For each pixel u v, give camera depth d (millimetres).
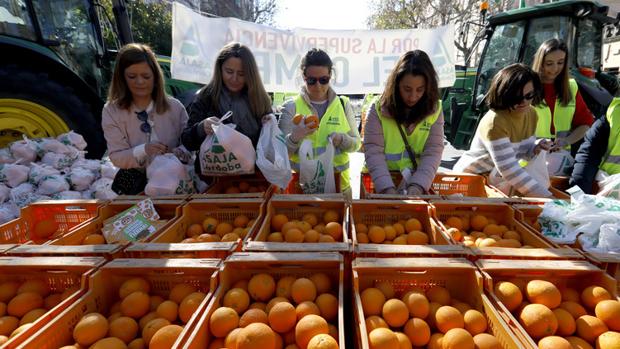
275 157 2447
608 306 1354
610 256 1592
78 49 5004
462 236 2084
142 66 2555
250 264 1600
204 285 1590
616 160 2674
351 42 5453
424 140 2762
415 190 2541
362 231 2143
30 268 1578
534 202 2268
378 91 5578
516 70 2498
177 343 1170
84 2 5055
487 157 2932
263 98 2738
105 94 5477
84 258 1605
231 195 2389
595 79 5875
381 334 1252
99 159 4691
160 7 12422
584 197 1976
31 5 4371
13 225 2168
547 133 3289
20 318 1491
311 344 1201
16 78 3982
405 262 1550
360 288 1587
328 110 2957
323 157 2688
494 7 13367
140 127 2738
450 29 5426
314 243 1730
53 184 3691
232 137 2346
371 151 2729
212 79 2754
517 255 1610
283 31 5332
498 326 1301
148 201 2184
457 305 1494
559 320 1371
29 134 4270
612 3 12062
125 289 1530
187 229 2209
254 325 1275
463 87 8164
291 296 1539
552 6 5613
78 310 1383
